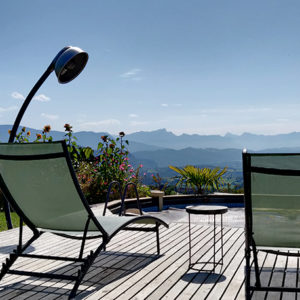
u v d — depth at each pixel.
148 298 2.53
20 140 8.56
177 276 2.98
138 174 9.95
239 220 6.69
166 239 4.35
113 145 9.37
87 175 9.15
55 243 4.19
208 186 10.30
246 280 2.20
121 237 4.47
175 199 9.57
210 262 3.30
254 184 2.14
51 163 2.41
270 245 2.33
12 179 2.67
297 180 2.06
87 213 2.58
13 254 2.75
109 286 2.78
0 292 2.71
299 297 2.48
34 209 2.77
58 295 2.64
